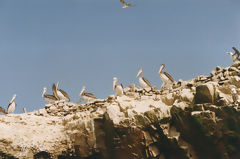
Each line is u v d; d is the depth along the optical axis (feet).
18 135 87.51
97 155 86.58
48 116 97.19
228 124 77.41
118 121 84.02
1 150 84.84
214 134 78.54
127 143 83.82
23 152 85.76
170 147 81.71
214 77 90.07
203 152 80.38
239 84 84.48
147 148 83.05
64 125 92.38
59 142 88.07
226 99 78.54
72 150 87.15
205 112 77.97
